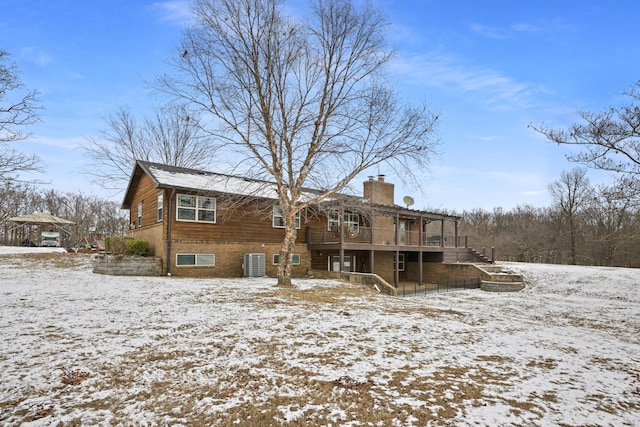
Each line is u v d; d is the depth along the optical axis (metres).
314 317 8.10
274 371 4.85
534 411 4.03
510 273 21.64
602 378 5.30
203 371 4.74
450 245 26.95
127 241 16.58
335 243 18.58
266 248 18.62
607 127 11.18
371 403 4.05
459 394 4.40
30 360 4.77
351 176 13.54
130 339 5.84
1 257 19.58
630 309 13.81
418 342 6.61
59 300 8.62
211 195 16.39
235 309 8.48
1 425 3.26
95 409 3.66
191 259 16.17
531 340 7.46
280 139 13.16
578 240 41.44
